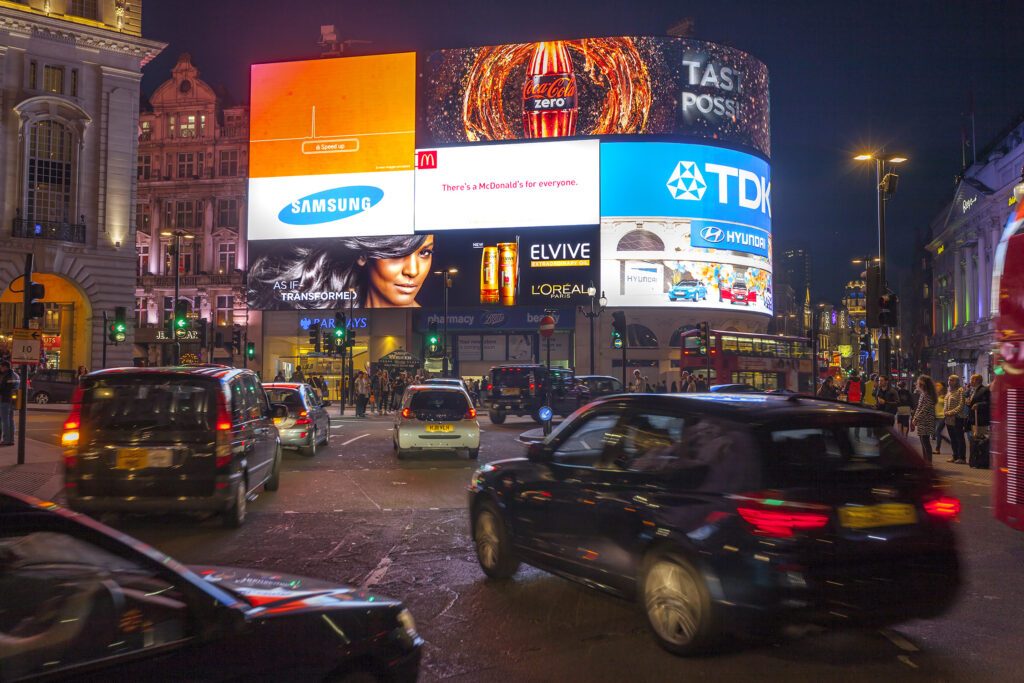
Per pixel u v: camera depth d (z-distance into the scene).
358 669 2.76
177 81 57.25
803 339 38.22
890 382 19.11
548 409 20.38
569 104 51.50
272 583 3.02
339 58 54.31
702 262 50.72
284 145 54.47
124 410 8.18
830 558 4.16
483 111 52.41
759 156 53.97
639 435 5.24
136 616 2.30
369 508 10.20
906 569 4.38
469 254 51.75
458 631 5.16
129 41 40.34
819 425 4.64
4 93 37.19
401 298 52.28
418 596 6.02
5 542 2.22
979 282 54.56
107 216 40.00
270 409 10.78
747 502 4.25
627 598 4.97
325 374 53.66
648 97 51.09
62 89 38.94
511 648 4.82
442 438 15.48
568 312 51.41
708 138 51.56
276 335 54.44
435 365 52.97
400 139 53.19
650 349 51.03
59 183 38.91
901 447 4.84
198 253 56.47
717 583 4.25
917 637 5.10
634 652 4.73
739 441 4.50
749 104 53.72
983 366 48.69
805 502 4.21
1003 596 6.15
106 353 39.56
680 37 51.78
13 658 2.12
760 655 4.72
